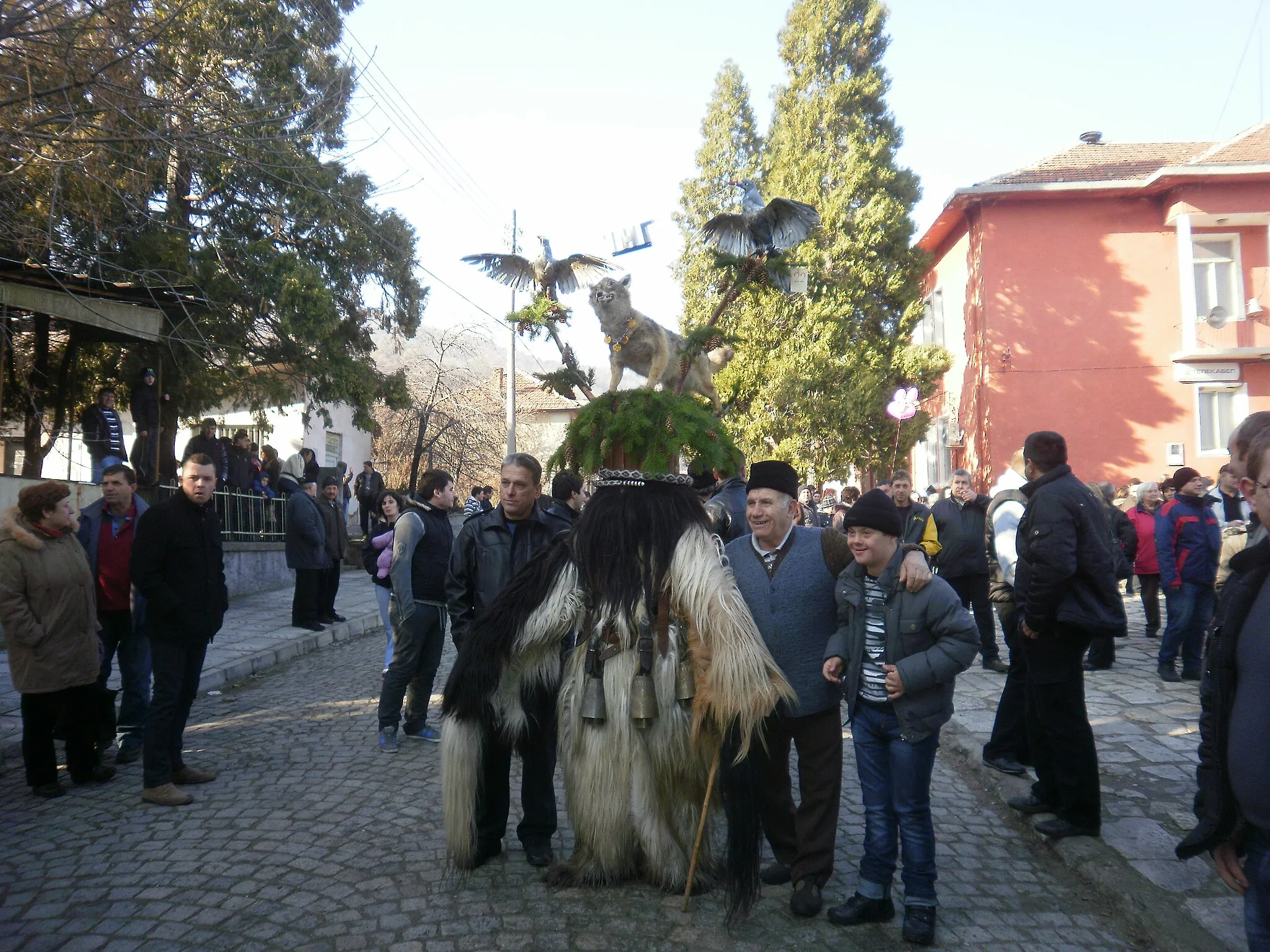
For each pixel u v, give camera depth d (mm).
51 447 13234
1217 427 19859
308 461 15359
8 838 4664
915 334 24969
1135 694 7305
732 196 20703
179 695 5289
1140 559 9875
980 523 8555
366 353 18156
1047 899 4078
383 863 4320
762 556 4137
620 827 3949
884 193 19406
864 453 19547
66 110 7664
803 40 20359
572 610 3982
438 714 7480
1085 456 19672
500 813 4352
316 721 7160
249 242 15164
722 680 3701
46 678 5297
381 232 16672
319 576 11484
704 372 6586
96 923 3705
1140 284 19781
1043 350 19797
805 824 3967
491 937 3602
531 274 5488
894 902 4035
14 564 5219
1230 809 2639
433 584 6371
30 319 12922
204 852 4441
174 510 5305
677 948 3553
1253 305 19297
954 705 7309
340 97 9656
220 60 8953
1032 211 19953
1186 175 18781
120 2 7711
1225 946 3510
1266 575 2572
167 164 9273
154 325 12039
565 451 4496
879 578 3795
